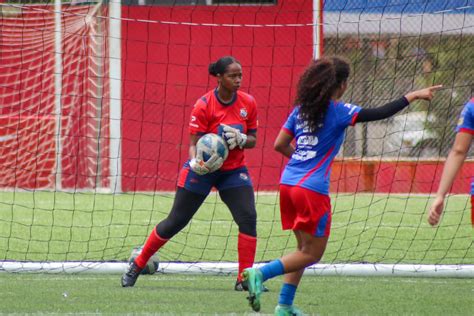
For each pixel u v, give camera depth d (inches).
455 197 2231.8
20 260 1229.1
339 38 2402.8
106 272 1147.9
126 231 1592.0
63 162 2359.7
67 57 2343.8
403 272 1136.2
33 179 2362.2
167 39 2389.3
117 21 2342.5
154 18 2378.2
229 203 1028.5
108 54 2341.3
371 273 1139.9
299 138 825.5
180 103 2407.7
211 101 1022.4
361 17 2400.3
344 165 2363.4
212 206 1984.5
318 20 2342.5
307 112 810.8
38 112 2349.9
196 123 1019.3
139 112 2386.8
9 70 2340.1
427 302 940.6
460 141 727.1
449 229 1630.2
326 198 810.2
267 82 2396.7
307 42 2391.7
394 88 2415.1
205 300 944.9
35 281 1074.1
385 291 1015.6
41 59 2352.4
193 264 1171.3
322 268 1143.6
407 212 1913.1
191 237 1524.4
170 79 2400.3
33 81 2357.3
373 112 806.5
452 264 1203.9
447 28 2397.9
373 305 920.3
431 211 703.7
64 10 2325.3
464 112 732.0
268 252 1375.5
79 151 2363.4
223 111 1019.9
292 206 823.7
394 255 1342.3
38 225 1649.9
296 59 2391.7
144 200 2128.4
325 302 938.1
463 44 2396.7
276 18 2368.4
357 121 808.9
